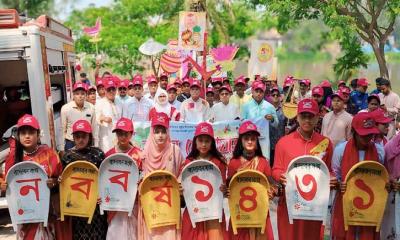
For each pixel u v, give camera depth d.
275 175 6.91
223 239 6.98
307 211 6.70
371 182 6.74
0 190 7.14
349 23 18.30
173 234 6.99
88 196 6.93
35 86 9.69
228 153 11.41
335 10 18.39
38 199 6.76
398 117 12.34
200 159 6.88
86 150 7.14
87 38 33.38
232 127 11.40
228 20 34.12
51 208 7.04
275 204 9.80
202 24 15.21
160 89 13.06
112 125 12.16
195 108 12.15
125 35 33.44
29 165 6.73
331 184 6.79
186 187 6.86
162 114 7.16
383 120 7.71
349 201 6.77
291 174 6.72
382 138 7.87
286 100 13.65
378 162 6.72
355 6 19.19
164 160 7.13
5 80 13.45
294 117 11.73
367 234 6.86
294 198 6.71
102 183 6.92
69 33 14.80
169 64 18.30
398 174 6.89
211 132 6.95
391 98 13.04
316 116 6.83
